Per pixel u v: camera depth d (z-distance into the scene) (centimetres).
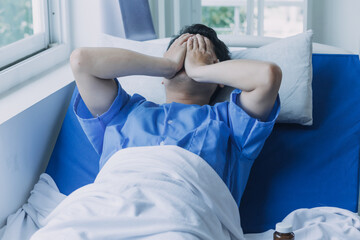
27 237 157
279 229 132
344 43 343
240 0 377
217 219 139
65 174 185
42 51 230
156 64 163
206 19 488
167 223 127
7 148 165
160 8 294
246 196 177
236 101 157
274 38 208
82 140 190
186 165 143
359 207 190
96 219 127
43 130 191
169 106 166
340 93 189
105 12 232
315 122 186
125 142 158
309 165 180
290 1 362
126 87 195
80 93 162
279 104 153
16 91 196
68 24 240
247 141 155
